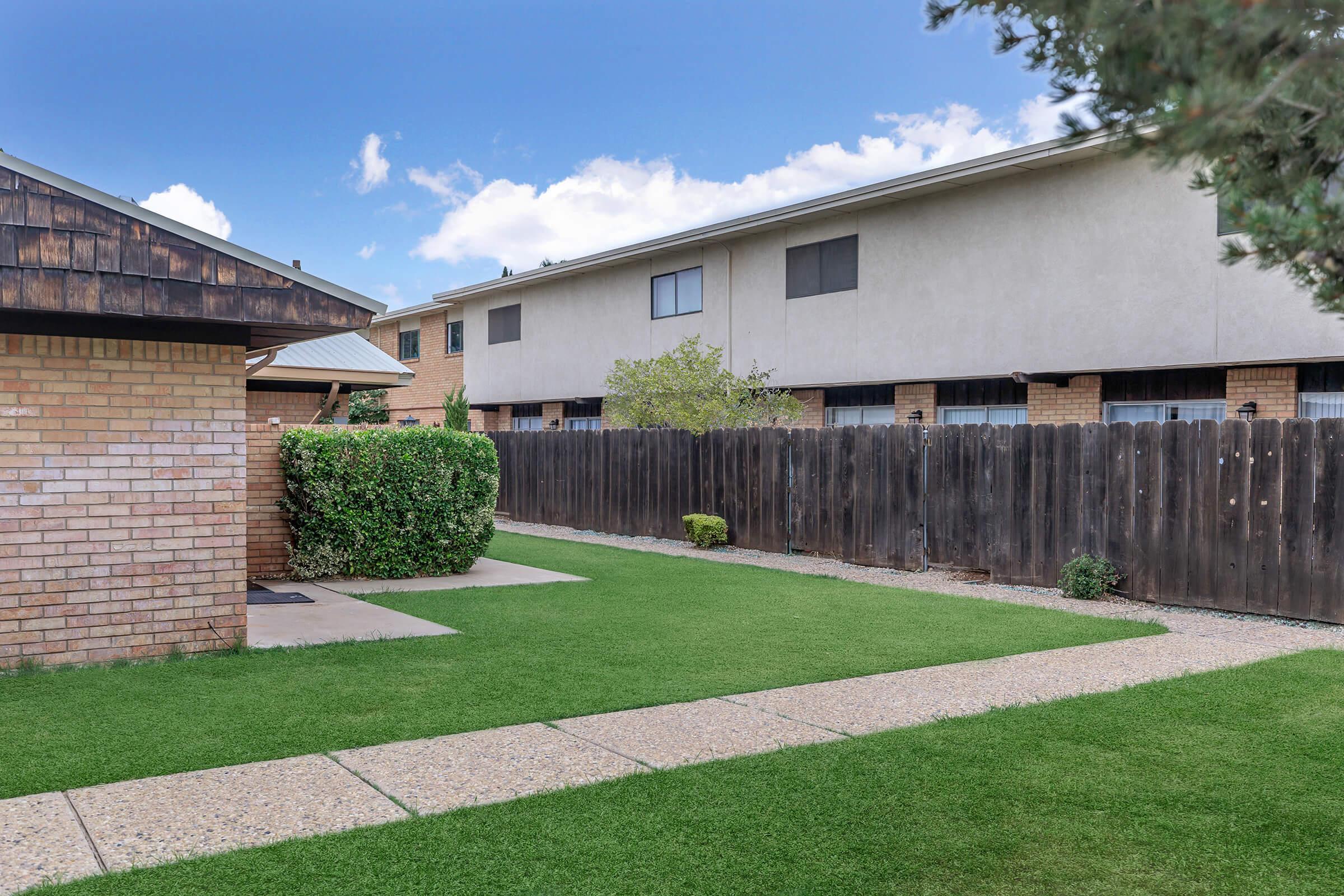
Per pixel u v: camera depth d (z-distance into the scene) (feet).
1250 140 8.39
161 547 24.91
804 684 22.62
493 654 25.70
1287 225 8.11
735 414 56.03
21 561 23.40
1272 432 31.37
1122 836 13.96
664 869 12.68
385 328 119.55
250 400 66.49
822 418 66.28
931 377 57.57
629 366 63.10
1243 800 15.33
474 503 41.91
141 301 23.18
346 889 11.98
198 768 16.42
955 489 41.29
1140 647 26.86
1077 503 36.96
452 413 92.58
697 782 15.88
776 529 49.62
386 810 14.58
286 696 21.26
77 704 20.39
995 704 20.83
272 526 40.16
